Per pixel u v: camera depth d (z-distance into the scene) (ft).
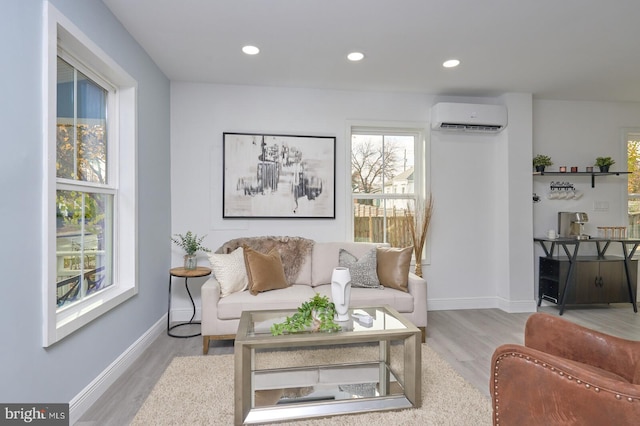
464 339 9.87
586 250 14.01
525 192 12.68
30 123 4.92
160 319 10.43
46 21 5.20
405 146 13.16
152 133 9.82
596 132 14.06
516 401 4.01
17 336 4.66
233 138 11.69
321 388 6.74
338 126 12.39
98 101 7.70
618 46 9.09
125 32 8.06
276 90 12.02
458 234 13.12
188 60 9.85
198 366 8.04
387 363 7.79
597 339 5.01
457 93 12.78
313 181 12.14
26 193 4.84
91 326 6.55
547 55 9.62
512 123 12.66
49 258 5.24
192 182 11.60
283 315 7.52
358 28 8.13
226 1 7.00
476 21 7.82
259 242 10.92
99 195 7.61
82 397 6.18
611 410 3.28
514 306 12.60
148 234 9.48
